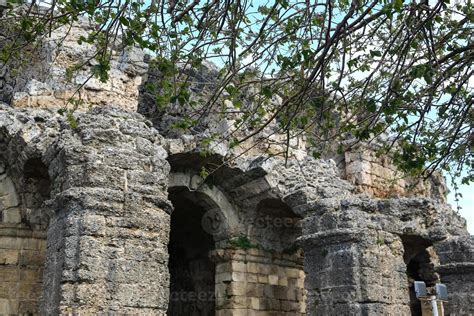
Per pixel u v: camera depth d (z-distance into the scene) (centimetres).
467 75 869
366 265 1378
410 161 923
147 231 1133
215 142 1562
